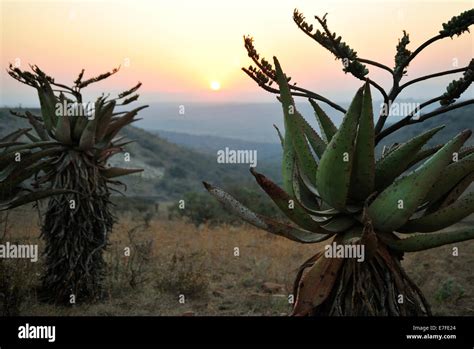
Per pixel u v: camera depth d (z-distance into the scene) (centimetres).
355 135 362
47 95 805
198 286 838
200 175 8438
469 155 403
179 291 838
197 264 1037
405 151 393
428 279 877
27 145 713
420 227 404
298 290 401
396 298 396
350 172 370
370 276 393
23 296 707
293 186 433
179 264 1028
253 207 2158
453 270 959
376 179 402
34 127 824
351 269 392
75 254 771
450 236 380
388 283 394
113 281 861
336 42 406
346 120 358
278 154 7456
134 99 838
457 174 404
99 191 816
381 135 417
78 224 777
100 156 831
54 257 779
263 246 1302
